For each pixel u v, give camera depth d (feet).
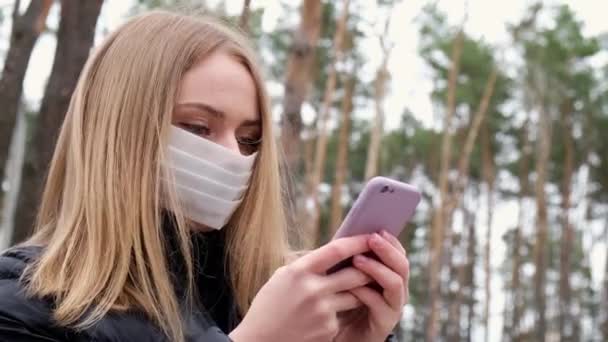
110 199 4.64
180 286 4.75
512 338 83.87
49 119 13.64
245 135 5.38
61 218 4.82
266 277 5.45
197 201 5.01
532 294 89.04
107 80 4.99
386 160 75.36
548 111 70.13
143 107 4.84
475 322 95.66
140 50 5.02
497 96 67.82
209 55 5.11
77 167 4.81
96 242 4.54
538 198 73.05
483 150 74.43
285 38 42.96
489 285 74.18
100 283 4.38
